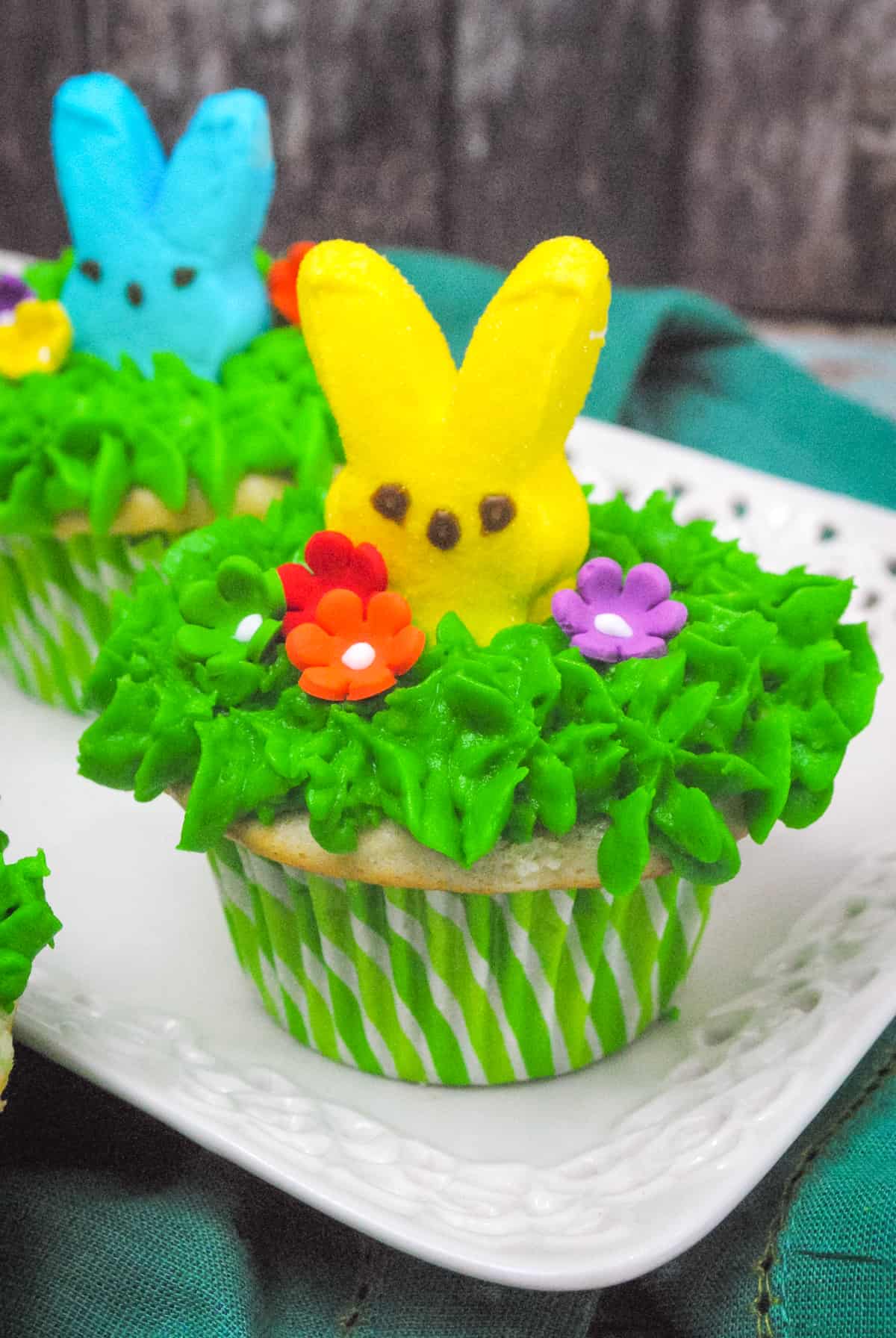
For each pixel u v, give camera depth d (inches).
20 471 14.9
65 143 15.8
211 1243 11.4
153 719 11.7
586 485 13.5
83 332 16.0
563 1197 11.1
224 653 11.7
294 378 15.7
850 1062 11.4
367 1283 11.5
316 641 11.6
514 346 11.8
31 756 15.2
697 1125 11.3
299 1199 11.3
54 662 15.7
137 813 14.4
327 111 20.9
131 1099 11.4
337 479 12.4
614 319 18.2
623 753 11.2
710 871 11.4
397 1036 12.2
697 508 16.6
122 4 20.4
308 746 11.4
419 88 20.7
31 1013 11.9
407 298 12.0
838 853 13.7
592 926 11.9
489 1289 11.4
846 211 20.8
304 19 20.3
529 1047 12.2
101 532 14.8
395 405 12.0
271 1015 12.7
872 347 21.3
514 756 11.2
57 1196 11.6
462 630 11.8
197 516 15.0
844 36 19.8
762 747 11.5
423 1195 11.0
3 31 20.5
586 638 11.6
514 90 20.6
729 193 21.0
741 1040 12.1
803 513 16.3
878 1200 11.4
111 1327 11.0
